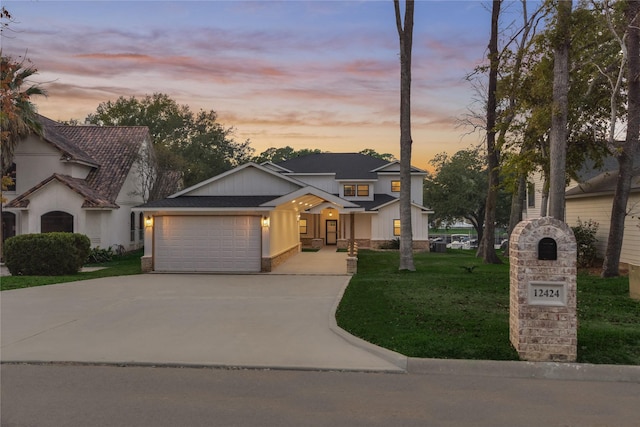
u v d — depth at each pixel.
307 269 18.09
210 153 43.41
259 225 17.34
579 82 16.17
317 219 34.28
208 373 6.15
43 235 16.66
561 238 6.35
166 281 14.91
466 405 5.10
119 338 7.78
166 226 17.55
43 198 23.09
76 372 6.18
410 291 11.91
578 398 5.31
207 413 4.86
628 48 14.34
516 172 19.45
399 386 5.68
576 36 14.09
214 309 10.19
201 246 17.47
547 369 6.08
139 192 28.69
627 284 12.82
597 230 19.64
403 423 4.63
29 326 8.63
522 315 6.37
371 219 30.86
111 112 49.38
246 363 6.47
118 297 11.77
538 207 27.05
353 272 16.77
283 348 7.19
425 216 30.31
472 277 14.73
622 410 4.98
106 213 23.75
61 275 16.58
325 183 33.25
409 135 17.16
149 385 5.69
